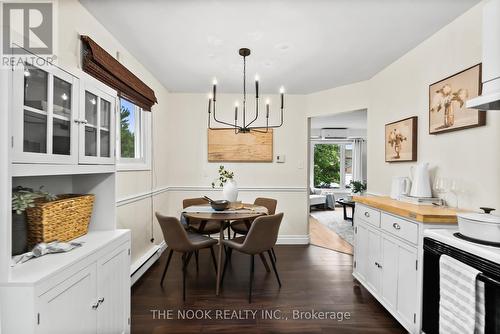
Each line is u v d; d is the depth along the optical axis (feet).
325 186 27.35
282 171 13.62
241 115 13.48
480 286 3.99
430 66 7.61
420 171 7.29
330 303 7.54
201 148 13.50
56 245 4.19
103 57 6.68
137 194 9.48
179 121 13.41
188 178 13.46
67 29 5.78
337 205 26.48
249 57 9.09
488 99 4.44
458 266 4.37
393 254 6.51
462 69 6.49
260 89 12.77
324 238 14.51
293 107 13.60
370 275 7.70
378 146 10.51
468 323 4.12
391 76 9.63
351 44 8.11
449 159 6.89
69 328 3.74
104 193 5.67
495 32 4.46
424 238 5.33
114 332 5.02
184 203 10.96
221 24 7.00
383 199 8.05
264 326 6.48
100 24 7.02
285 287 8.49
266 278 9.15
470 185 6.18
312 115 13.38
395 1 5.97
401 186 7.95
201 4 6.15
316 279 9.10
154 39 7.86
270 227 7.79
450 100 6.75
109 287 4.83
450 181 6.79
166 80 11.54
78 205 4.98
